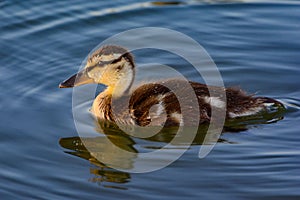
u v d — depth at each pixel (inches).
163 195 426.3
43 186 440.1
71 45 636.7
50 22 676.7
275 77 582.9
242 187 433.4
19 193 432.1
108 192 431.5
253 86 570.6
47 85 575.2
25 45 636.1
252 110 518.9
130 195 427.2
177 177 446.9
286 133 497.4
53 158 474.6
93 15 689.0
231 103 514.3
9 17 685.3
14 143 492.7
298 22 673.0
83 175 453.4
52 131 509.7
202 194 426.0
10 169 460.4
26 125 516.1
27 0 718.5
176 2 716.0
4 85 571.5
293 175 445.4
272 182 438.3
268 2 711.7
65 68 599.2
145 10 698.8
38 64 605.6
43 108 540.7
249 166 457.4
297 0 713.0
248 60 610.5
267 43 638.5
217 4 712.4
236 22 676.7
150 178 446.9
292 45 633.6
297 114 522.9
